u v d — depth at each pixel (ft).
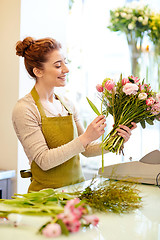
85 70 10.84
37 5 8.94
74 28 10.89
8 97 8.76
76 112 6.86
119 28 9.02
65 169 5.90
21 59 8.58
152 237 3.26
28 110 5.67
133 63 9.11
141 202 4.60
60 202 3.94
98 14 10.55
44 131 5.85
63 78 6.03
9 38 8.70
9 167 8.73
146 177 5.75
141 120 5.31
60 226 3.13
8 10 8.70
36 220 3.65
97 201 4.01
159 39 8.80
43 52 5.76
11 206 3.78
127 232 3.38
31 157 5.88
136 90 4.90
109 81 4.95
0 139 8.89
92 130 5.25
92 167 10.78
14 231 3.31
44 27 9.19
